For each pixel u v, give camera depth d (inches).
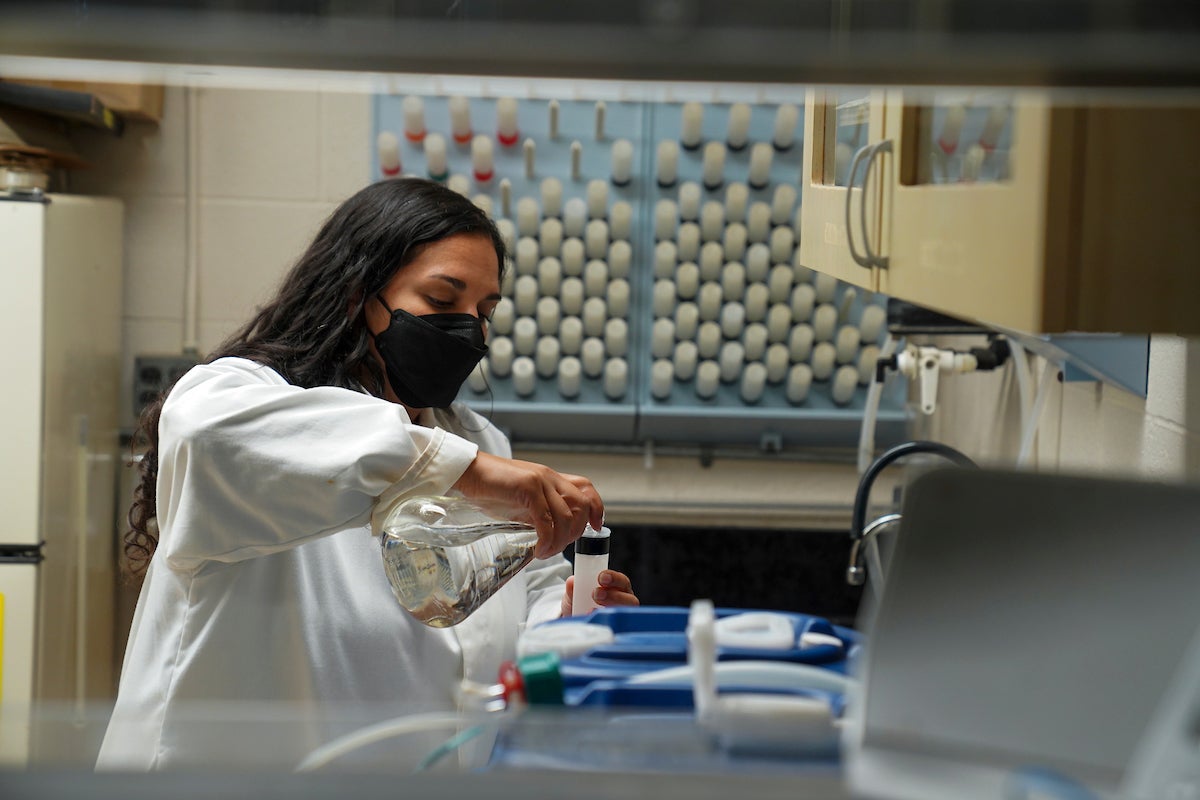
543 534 43.6
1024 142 24.8
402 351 55.0
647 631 33.4
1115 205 23.9
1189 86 21.4
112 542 103.8
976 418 83.6
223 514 45.6
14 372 86.4
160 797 17.3
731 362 97.9
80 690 95.5
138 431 58.4
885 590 22.9
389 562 42.8
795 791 18.5
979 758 20.4
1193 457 45.6
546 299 98.6
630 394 100.5
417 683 52.8
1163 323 24.2
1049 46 19.2
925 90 22.5
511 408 98.9
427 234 55.0
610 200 100.6
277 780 17.3
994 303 26.5
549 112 98.8
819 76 20.7
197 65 20.8
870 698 21.6
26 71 21.8
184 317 106.6
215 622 51.1
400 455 43.6
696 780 18.4
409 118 97.9
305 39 19.3
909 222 34.4
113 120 99.6
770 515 100.7
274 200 106.0
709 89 22.4
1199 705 18.1
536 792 17.3
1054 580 22.2
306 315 55.7
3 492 86.5
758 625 31.1
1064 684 21.0
